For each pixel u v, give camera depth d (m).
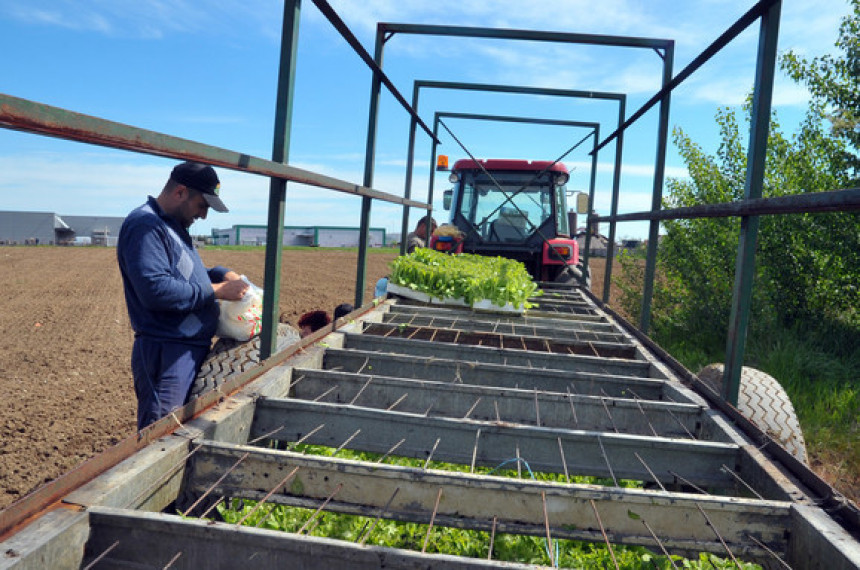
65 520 1.50
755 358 7.32
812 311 8.01
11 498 3.59
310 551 1.48
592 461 2.28
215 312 3.27
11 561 1.30
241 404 2.39
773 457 2.15
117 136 1.60
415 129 6.40
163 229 2.95
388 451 2.37
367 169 4.62
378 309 4.67
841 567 1.50
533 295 5.50
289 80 2.83
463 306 4.91
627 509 1.81
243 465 1.98
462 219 8.18
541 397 2.71
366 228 4.60
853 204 1.78
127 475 1.74
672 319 9.16
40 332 8.60
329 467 1.91
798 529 1.73
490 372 3.16
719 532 1.80
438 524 1.85
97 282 15.19
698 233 8.84
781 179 8.22
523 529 1.81
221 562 1.53
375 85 4.57
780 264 8.04
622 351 3.98
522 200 8.12
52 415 5.02
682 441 2.26
